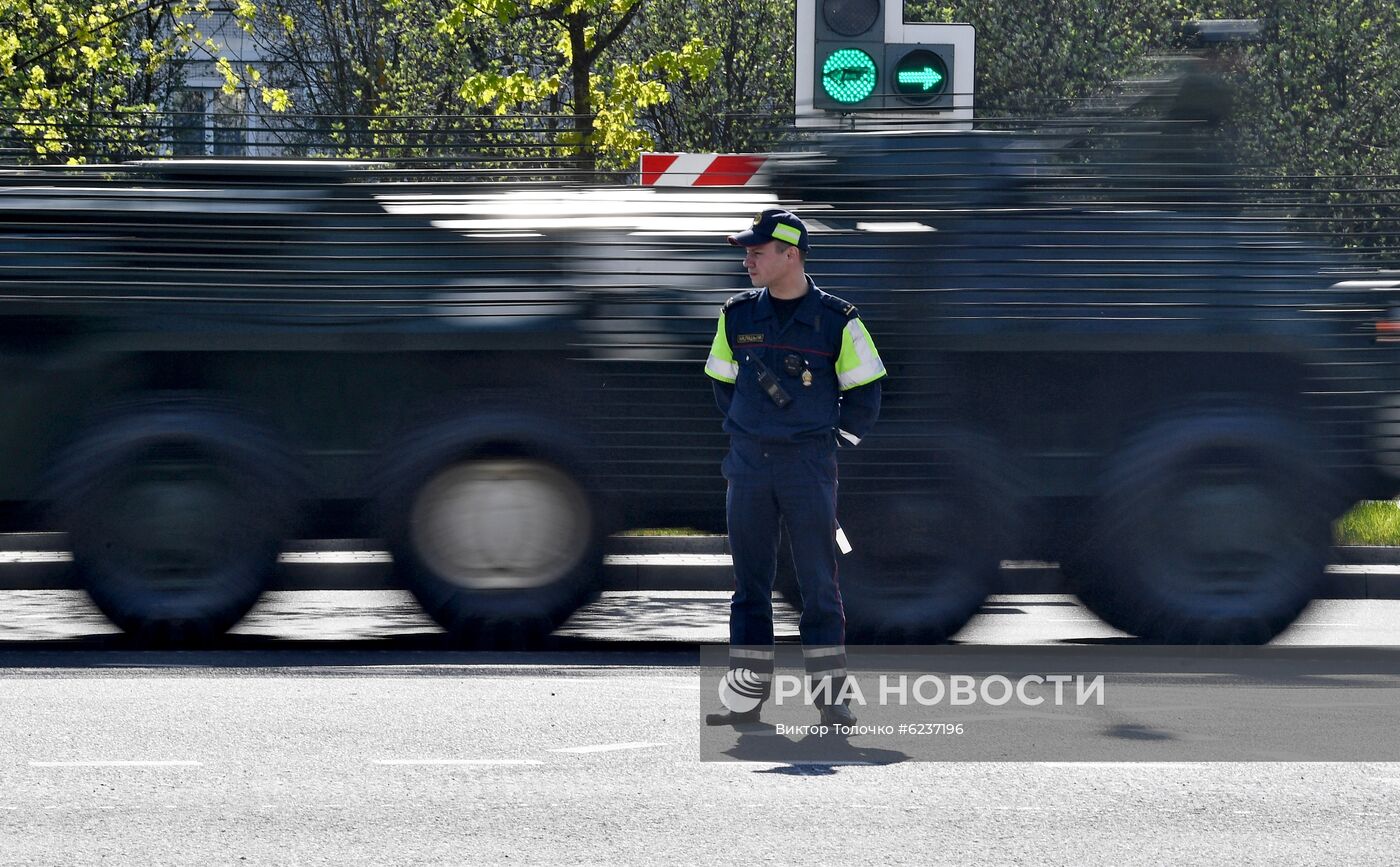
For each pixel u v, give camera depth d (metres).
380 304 35.12
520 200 36.22
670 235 35.72
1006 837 20.50
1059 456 35.41
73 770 23.56
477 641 34.50
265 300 35.06
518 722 26.86
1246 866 19.41
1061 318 35.47
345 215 35.44
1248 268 35.91
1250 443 34.88
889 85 45.03
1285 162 41.03
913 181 36.53
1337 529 36.22
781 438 25.78
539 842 20.16
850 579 34.97
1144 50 101.50
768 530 26.14
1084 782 23.23
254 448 34.38
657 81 69.19
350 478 34.97
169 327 34.84
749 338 26.08
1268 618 34.97
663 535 46.84
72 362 34.94
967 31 45.06
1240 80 39.84
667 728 26.48
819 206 36.56
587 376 35.38
